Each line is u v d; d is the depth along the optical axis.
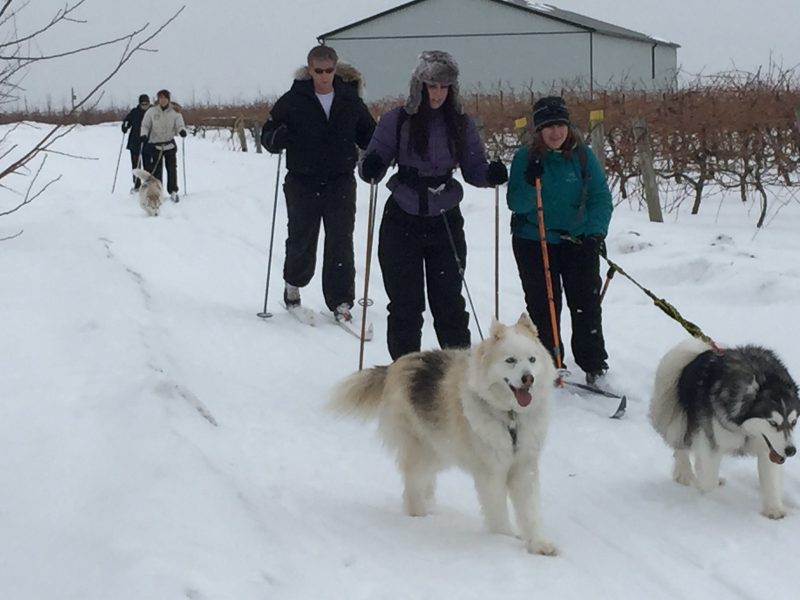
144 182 17.45
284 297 9.86
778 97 14.26
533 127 7.15
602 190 7.12
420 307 7.04
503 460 4.81
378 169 6.76
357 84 9.55
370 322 9.08
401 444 5.25
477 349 4.84
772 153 14.88
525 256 7.25
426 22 46.50
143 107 21.38
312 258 9.63
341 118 9.19
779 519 5.04
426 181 6.86
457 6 46.03
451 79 6.63
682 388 5.44
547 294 7.25
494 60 46.16
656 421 5.65
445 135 6.80
